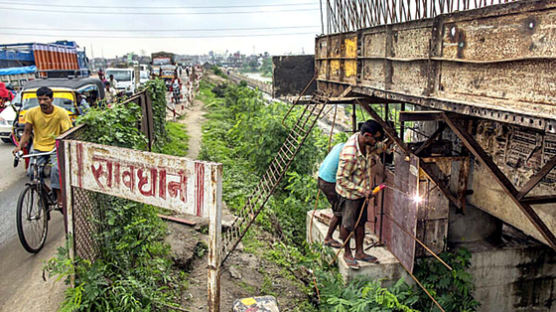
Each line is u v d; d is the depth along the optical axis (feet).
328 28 24.80
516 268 19.88
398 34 16.34
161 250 17.21
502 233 21.21
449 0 13.29
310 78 37.29
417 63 15.12
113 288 12.77
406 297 18.04
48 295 14.16
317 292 17.39
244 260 18.86
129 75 82.79
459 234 20.25
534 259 20.04
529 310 20.54
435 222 18.34
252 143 38.91
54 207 18.65
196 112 71.92
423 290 18.31
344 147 17.08
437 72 13.92
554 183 15.48
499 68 11.16
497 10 10.98
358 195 17.35
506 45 10.85
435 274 18.53
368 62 19.31
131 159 11.71
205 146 39.70
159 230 17.38
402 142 19.13
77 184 12.64
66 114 18.39
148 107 29.81
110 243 14.24
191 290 15.74
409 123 29.35
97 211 13.98
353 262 18.57
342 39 22.24
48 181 21.62
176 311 14.03
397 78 16.63
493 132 18.47
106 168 12.13
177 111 69.36
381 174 20.80
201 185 10.81
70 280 13.25
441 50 13.60
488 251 19.33
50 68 72.49
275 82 36.63
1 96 50.60
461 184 19.02
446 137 21.57
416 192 17.43
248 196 26.27
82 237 13.29
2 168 31.30
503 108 11.06
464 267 19.08
